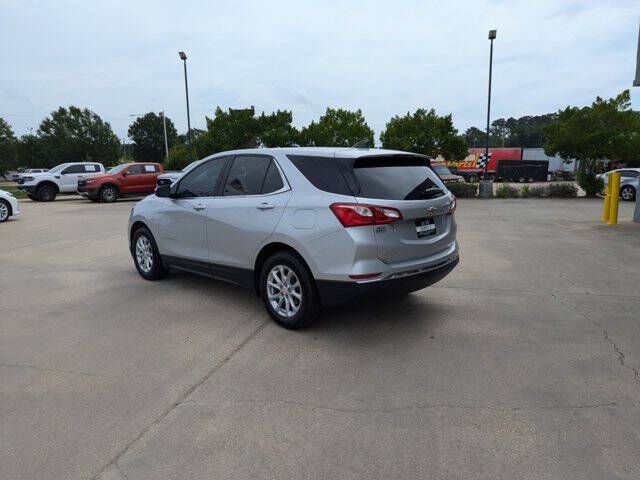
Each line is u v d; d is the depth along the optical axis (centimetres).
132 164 2183
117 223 1293
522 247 868
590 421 291
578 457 257
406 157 451
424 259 430
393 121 2623
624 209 1570
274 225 440
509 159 4866
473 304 523
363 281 389
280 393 330
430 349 402
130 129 9156
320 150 443
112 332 450
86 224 1284
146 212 615
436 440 274
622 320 471
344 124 2720
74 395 331
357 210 389
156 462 258
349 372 361
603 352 394
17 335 446
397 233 405
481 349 401
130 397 328
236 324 466
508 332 439
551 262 737
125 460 260
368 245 388
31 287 617
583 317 480
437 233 452
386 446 269
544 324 460
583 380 345
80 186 2088
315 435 280
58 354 402
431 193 444
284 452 265
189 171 568
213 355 395
